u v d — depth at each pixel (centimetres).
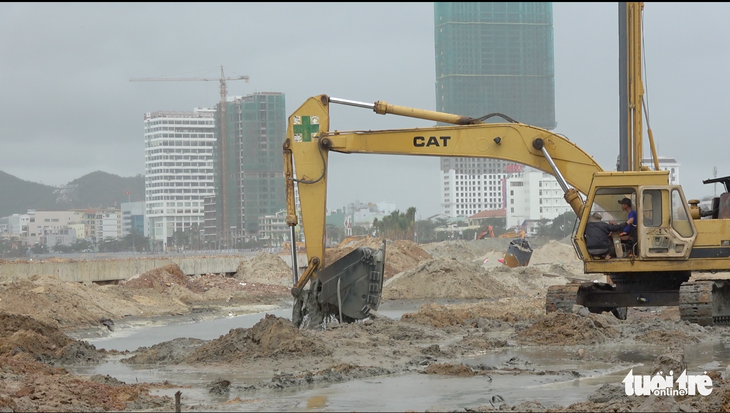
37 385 1291
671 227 2033
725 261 2016
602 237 2062
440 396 1271
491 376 1461
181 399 1282
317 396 1283
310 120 2177
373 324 2075
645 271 2078
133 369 1664
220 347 1753
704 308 1997
